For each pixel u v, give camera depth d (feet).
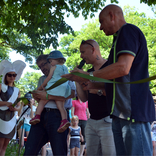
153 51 54.49
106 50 66.39
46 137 8.66
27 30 20.47
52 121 8.32
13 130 12.46
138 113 5.56
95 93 8.62
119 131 6.23
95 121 8.68
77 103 22.00
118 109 5.83
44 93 8.69
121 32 6.00
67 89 9.19
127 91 5.73
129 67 5.55
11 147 15.43
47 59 9.95
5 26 22.29
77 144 20.25
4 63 13.02
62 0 19.49
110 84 6.18
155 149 14.35
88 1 20.63
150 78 4.82
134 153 5.55
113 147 8.32
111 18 6.52
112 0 20.68
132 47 5.64
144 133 5.63
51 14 19.84
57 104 8.61
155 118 5.99
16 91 12.89
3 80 13.03
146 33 63.46
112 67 5.62
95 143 8.90
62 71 9.59
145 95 5.80
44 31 20.01
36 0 18.35
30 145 8.21
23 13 20.18
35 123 8.50
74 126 20.61
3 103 11.96
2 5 20.33
